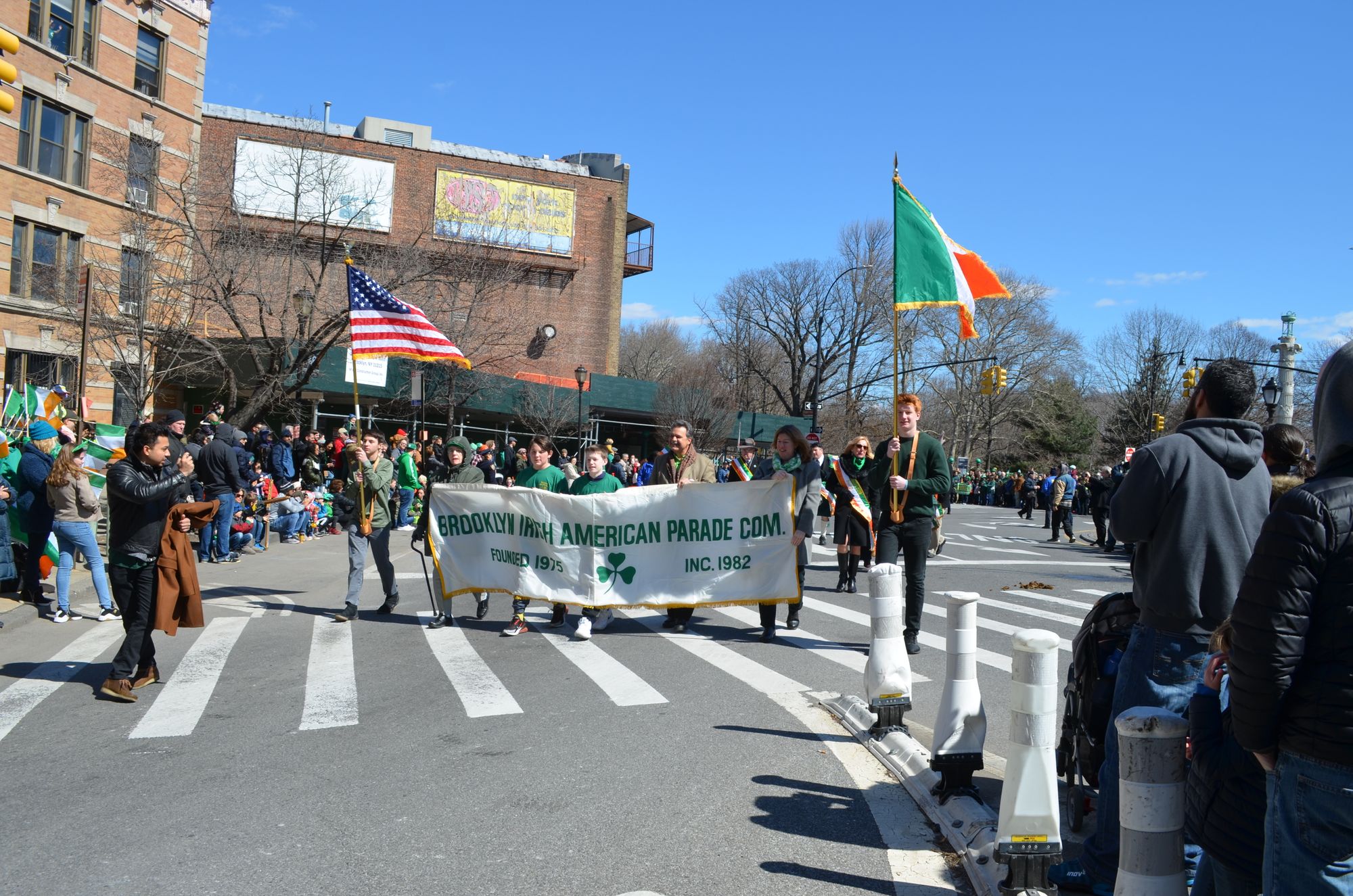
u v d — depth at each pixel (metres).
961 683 4.84
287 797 5.07
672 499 9.84
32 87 24.92
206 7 30.27
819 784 5.34
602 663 8.38
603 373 51.34
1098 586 15.30
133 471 6.94
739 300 66.94
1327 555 2.34
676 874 4.19
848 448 13.49
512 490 9.93
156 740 6.09
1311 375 31.80
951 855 4.39
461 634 9.73
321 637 9.43
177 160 29.45
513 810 4.91
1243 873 2.89
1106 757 3.95
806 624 10.71
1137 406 70.56
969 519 37.78
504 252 44.62
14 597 10.84
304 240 31.33
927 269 8.61
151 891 3.99
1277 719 2.42
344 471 10.44
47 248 25.88
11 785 5.25
